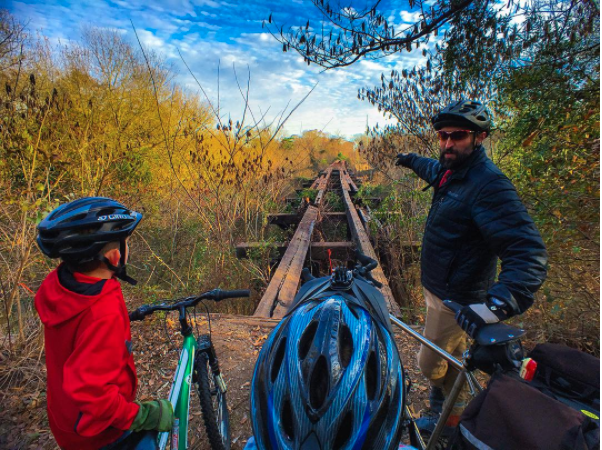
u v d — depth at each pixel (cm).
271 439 122
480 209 181
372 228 721
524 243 162
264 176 796
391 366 144
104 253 146
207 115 952
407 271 586
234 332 416
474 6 312
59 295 137
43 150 390
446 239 207
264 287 619
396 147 609
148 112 828
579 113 309
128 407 149
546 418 116
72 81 739
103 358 134
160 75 881
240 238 743
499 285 158
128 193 639
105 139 588
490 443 123
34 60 684
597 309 342
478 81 378
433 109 479
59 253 134
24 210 325
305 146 2094
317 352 133
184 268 620
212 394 248
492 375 144
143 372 351
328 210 1146
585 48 302
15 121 393
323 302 162
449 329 223
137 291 505
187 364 225
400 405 136
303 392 122
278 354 147
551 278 374
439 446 228
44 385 327
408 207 679
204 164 675
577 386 134
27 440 273
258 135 687
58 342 140
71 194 402
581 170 310
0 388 323
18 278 353
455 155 193
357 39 281
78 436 147
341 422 117
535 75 323
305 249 677
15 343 359
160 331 419
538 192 343
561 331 367
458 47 356
